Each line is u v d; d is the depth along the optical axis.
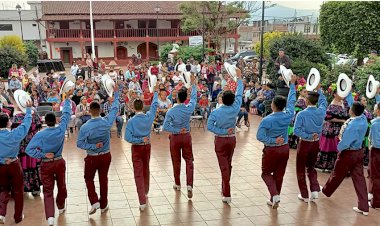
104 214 5.69
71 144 9.68
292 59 14.64
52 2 36.62
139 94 11.50
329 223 5.44
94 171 5.50
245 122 11.46
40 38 39.62
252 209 5.87
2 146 5.15
